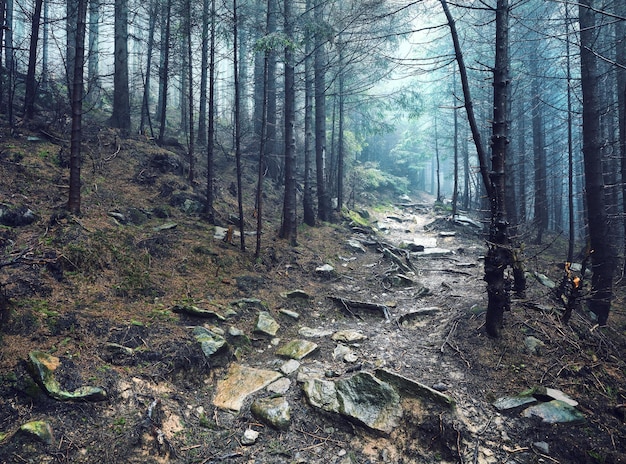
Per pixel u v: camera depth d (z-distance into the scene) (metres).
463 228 18.03
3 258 5.36
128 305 5.71
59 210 7.00
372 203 25.12
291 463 3.89
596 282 8.12
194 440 3.98
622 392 5.08
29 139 9.55
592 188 8.21
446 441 4.21
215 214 10.94
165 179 10.94
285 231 11.17
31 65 10.47
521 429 4.37
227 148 18.64
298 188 18.66
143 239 7.59
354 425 4.41
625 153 10.77
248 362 5.61
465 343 5.96
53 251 5.82
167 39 13.25
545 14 10.97
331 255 11.41
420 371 5.48
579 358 5.57
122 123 13.74
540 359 5.48
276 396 4.75
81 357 4.31
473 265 11.45
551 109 18.41
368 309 7.88
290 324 7.00
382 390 4.76
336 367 5.63
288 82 11.06
